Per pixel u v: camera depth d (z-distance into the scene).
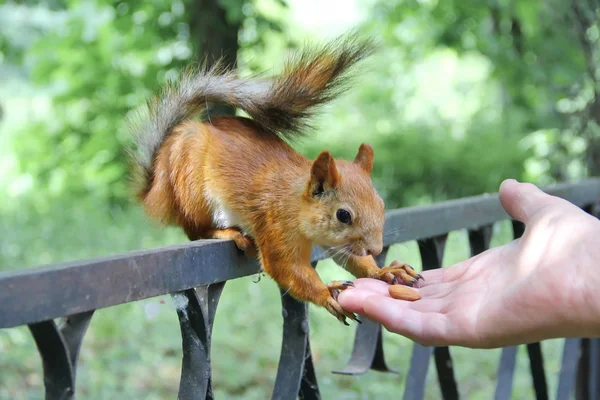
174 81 1.18
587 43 2.04
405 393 1.18
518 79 2.56
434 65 4.90
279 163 1.13
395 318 0.98
